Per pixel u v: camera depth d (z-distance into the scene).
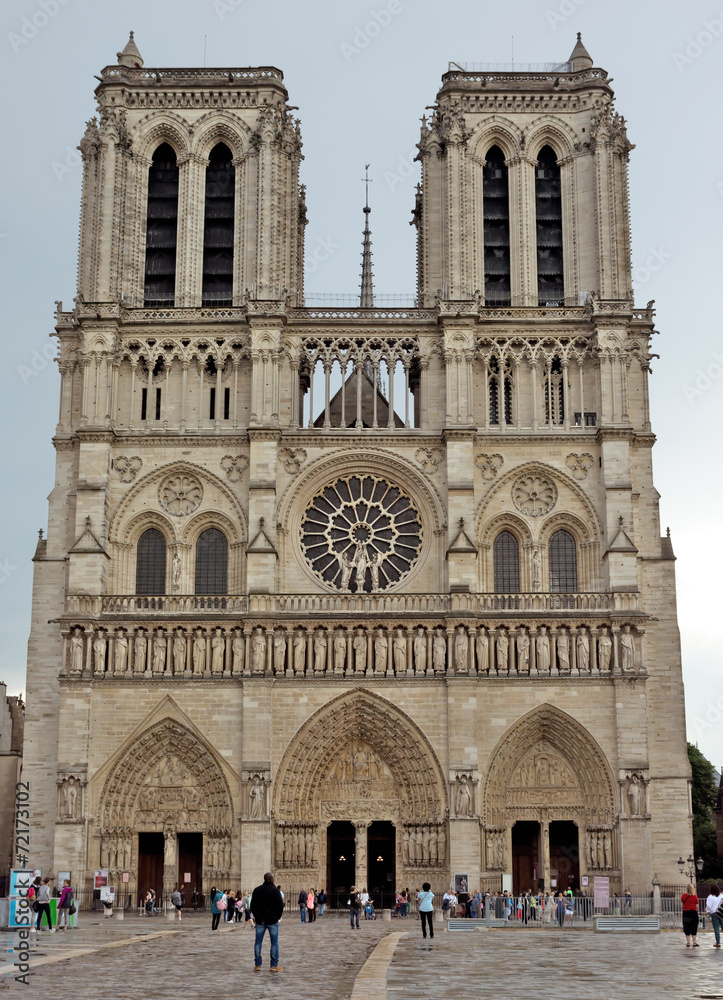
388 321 104.50
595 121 108.06
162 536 102.44
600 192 106.62
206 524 102.25
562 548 102.38
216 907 73.38
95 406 102.38
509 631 97.50
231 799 94.56
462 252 105.38
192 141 108.94
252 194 107.56
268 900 44.62
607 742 95.56
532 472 102.75
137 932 67.38
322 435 102.69
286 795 95.00
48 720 99.75
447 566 99.00
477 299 104.56
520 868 97.12
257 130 108.06
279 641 96.75
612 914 86.56
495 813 95.38
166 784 96.31
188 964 47.09
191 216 107.69
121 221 106.38
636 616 96.94
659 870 96.25
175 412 103.62
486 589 100.69
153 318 105.12
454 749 94.31
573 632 97.44
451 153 106.81
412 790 95.88
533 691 96.31
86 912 92.31
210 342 104.50
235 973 43.62
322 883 95.69
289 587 100.50
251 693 95.38
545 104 109.81
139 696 96.31
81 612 97.38
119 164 106.81
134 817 95.88
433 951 54.62
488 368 104.69
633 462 103.88
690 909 58.59
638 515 102.81
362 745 97.50
